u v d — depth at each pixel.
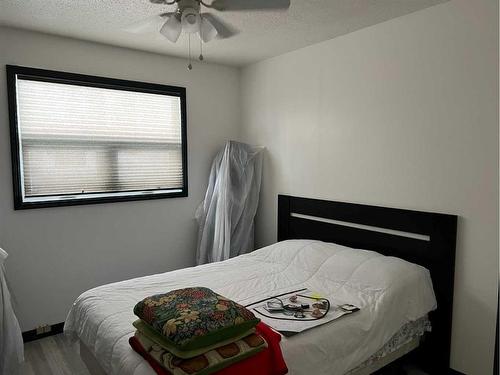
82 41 3.01
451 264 2.30
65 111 3.02
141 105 3.42
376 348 1.90
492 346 2.17
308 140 3.26
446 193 2.34
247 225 3.71
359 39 2.78
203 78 3.74
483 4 2.10
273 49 3.29
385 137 2.66
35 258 2.90
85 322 1.98
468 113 2.20
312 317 1.85
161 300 1.61
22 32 2.75
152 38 2.95
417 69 2.43
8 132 2.74
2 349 2.26
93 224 3.16
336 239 3.02
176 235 3.68
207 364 1.33
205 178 3.85
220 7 1.86
